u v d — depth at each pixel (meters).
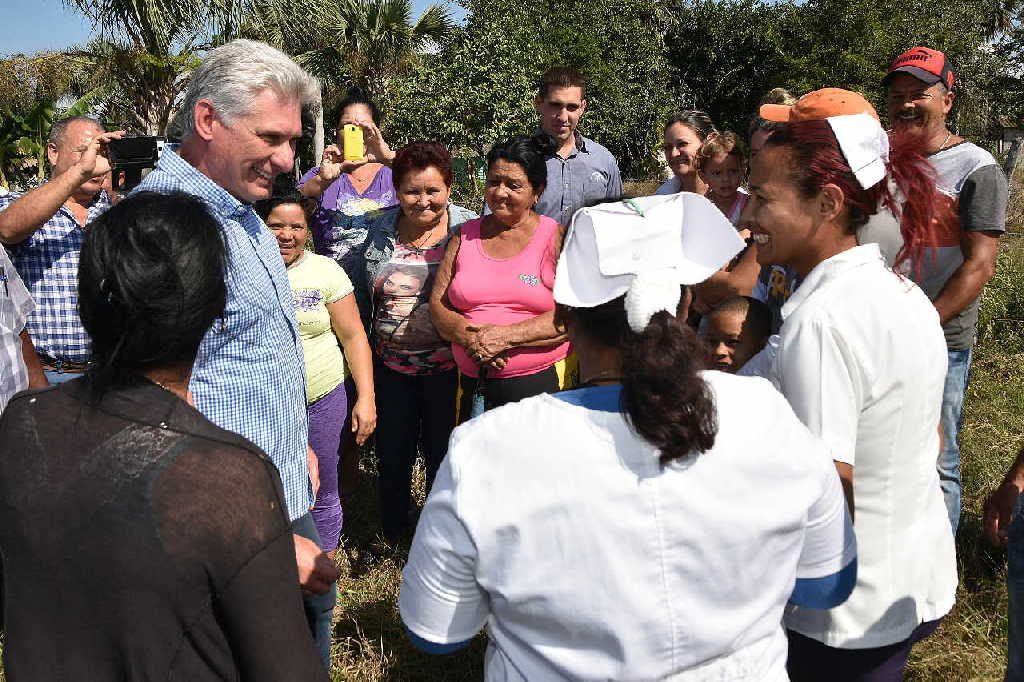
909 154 1.71
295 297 3.01
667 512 1.21
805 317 1.61
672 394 1.15
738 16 25.11
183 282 1.17
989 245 3.07
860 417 1.62
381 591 3.34
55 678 1.16
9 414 1.22
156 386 1.20
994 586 3.14
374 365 3.64
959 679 2.71
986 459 4.20
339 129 4.14
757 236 1.74
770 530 1.26
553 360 3.29
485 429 1.28
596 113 21.08
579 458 1.22
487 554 1.25
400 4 22.23
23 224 2.74
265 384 2.02
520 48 17.55
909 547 1.70
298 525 2.22
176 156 1.95
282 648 1.16
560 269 1.35
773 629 1.34
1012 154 12.65
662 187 4.48
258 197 2.00
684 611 1.24
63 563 1.13
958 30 24.11
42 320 3.02
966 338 3.24
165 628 1.12
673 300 1.24
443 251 3.52
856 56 22.27
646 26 24.70
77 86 17.73
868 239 2.31
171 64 15.17
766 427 1.28
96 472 1.12
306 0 16.44
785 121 1.73
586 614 1.23
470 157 15.95
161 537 1.10
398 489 3.66
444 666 2.94
